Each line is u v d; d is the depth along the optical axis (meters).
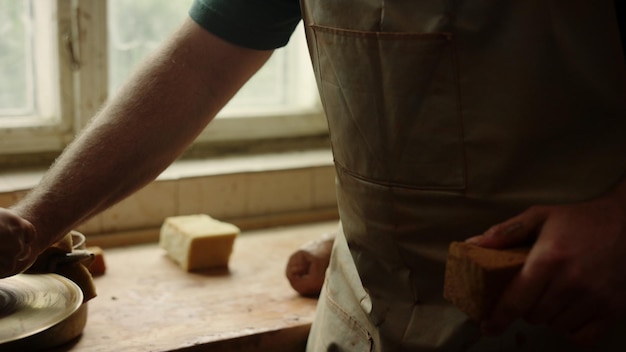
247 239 2.15
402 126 1.39
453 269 1.21
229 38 1.54
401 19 1.35
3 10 2.15
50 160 2.21
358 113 1.43
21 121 2.18
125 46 2.27
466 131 1.35
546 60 1.31
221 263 1.97
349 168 1.47
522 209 1.35
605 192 1.27
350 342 1.56
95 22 2.18
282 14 1.54
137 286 1.86
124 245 2.09
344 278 1.61
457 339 1.41
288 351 1.73
